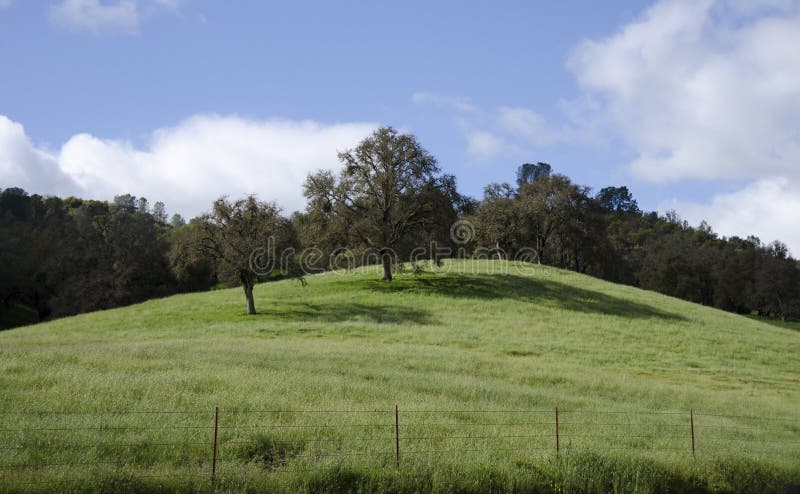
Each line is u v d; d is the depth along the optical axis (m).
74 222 90.75
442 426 14.97
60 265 79.00
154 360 23.06
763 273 110.56
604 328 44.22
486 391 21.42
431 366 27.09
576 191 82.62
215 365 22.27
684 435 17.08
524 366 28.81
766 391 29.41
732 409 23.06
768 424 20.75
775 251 126.25
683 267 112.25
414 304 49.72
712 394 26.34
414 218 57.62
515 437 14.51
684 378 31.12
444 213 56.88
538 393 22.19
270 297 53.50
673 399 24.06
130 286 79.12
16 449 10.98
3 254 80.06
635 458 12.94
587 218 82.12
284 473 10.88
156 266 83.19
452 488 11.06
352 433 13.66
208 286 88.25
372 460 11.75
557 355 34.69
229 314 45.53
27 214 116.81
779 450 16.03
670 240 133.75
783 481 13.27
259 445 12.30
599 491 11.70
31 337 36.84
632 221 173.12
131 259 80.19
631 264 127.69
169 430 12.68
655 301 59.78
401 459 11.97
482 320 44.84
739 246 158.12
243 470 10.81
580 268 104.06
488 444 13.63
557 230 83.44
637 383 26.95
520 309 49.44
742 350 40.94
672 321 49.56
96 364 21.25
